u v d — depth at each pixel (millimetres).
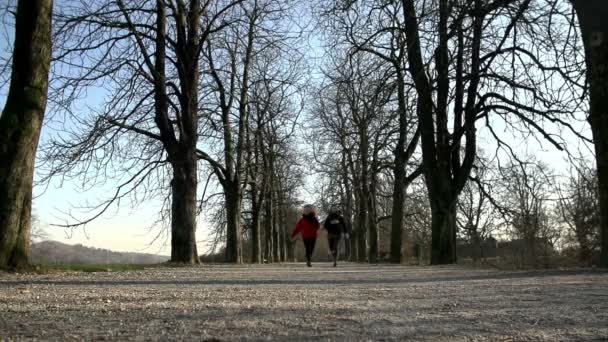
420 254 35469
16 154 11219
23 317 5352
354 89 19594
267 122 33469
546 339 4199
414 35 14375
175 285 9078
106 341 4230
